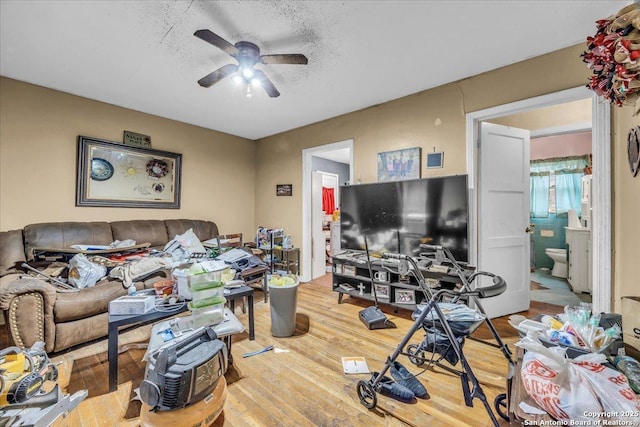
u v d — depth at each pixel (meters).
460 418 1.48
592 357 1.03
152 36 2.09
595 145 2.09
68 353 2.16
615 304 1.99
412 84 2.89
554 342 1.21
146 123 3.70
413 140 3.12
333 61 2.44
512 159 2.92
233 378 1.84
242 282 2.49
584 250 3.61
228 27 1.98
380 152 3.38
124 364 2.02
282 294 2.42
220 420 1.47
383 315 2.71
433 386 1.75
